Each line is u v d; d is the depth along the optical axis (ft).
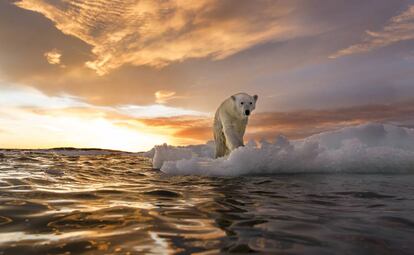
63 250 5.55
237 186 13.71
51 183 14.17
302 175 17.60
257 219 7.80
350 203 9.82
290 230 6.79
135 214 8.30
